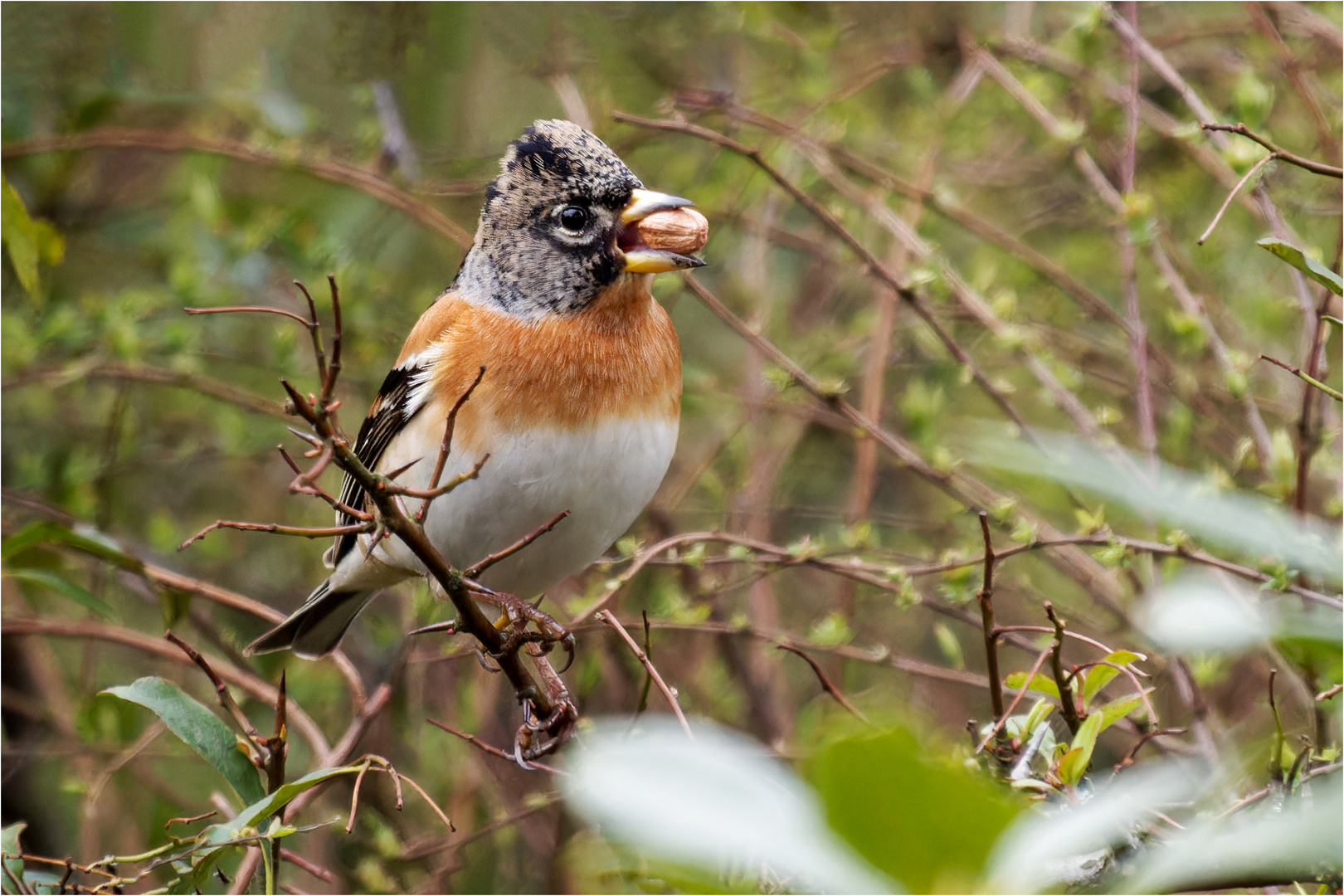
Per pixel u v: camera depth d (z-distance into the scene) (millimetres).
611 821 1621
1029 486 7316
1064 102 9656
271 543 10828
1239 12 9547
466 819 8984
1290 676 6066
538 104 10289
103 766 8977
